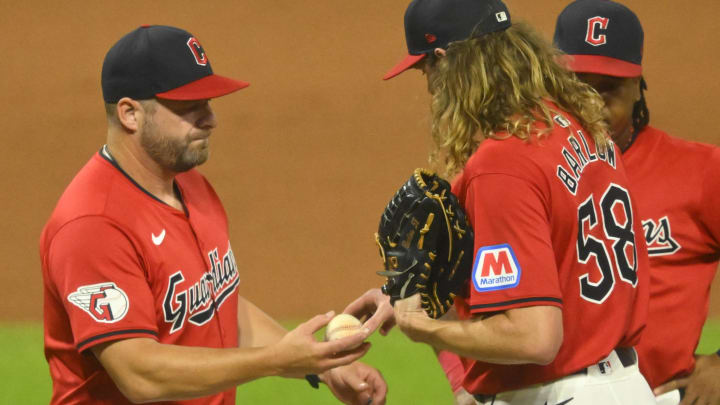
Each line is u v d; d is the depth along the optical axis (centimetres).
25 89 5481
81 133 5116
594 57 1434
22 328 3500
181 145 1269
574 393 1158
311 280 3869
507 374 1184
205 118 1290
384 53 5684
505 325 1080
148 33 1266
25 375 2888
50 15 6138
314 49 5769
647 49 5366
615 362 1190
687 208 1498
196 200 1382
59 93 5444
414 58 1241
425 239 1158
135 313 1194
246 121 5159
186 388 1173
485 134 1145
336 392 1487
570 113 1216
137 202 1252
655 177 1515
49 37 5931
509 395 1191
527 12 5625
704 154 1505
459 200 1191
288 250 4097
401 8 6066
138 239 1229
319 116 5184
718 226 1488
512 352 1071
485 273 1094
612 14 1455
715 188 1480
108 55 1273
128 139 1270
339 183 4612
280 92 5406
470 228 1159
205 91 1255
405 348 3047
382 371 2819
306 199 4491
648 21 5559
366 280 3859
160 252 1250
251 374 1180
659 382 1516
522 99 1151
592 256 1161
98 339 1173
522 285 1077
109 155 1280
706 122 4822
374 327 1224
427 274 1162
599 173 1198
